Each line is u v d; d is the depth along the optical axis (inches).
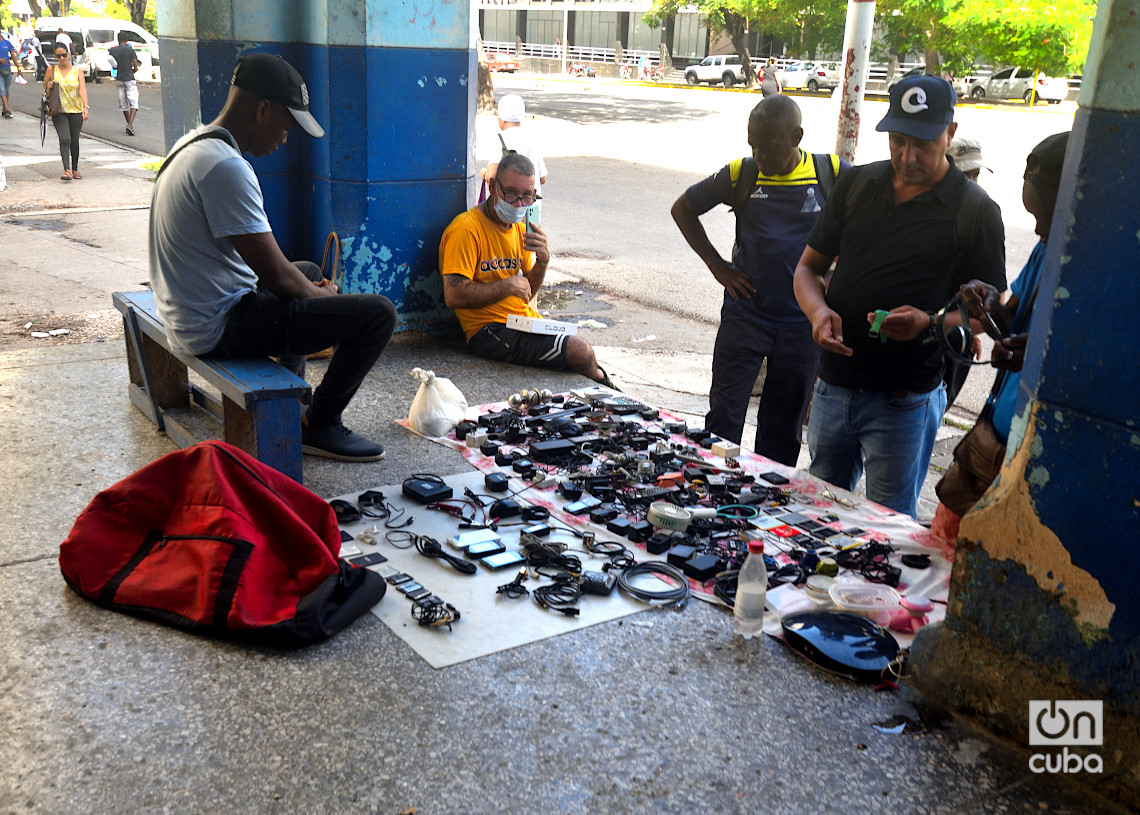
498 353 238.4
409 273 250.8
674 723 105.0
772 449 193.3
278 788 92.9
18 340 248.2
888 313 134.5
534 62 2140.7
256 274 159.0
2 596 124.4
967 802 95.0
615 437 184.9
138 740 98.7
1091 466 93.1
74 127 520.1
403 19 230.5
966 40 1291.8
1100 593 93.9
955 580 107.5
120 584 122.7
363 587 125.6
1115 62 87.3
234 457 127.3
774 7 1509.6
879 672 113.2
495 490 161.8
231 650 115.0
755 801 93.9
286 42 235.5
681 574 135.6
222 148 151.8
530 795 93.4
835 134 230.2
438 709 105.7
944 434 232.5
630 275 374.6
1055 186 116.0
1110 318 90.1
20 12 1771.7
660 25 1859.0
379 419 196.9
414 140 241.1
